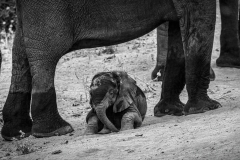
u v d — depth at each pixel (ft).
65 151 35.50
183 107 46.75
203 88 44.62
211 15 44.24
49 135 42.73
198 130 35.68
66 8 42.65
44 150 37.01
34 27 42.50
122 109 42.34
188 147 31.94
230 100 48.73
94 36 43.68
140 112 45.42
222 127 35.45
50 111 42.93
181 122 39.93
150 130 38.55
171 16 45.09
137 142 34.96
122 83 42.65
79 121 48.24
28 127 44.86
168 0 44.70
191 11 44.09
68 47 43.06
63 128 43.21
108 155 33.01
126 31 44.19
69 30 42.86
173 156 30.83
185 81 46.96
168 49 46.83
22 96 44.65
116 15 43.75
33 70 42.73
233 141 31.45
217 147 30.94
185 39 44.55
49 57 42.57
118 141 36.17
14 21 93.91
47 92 42.68
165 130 37.45
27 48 42.75
